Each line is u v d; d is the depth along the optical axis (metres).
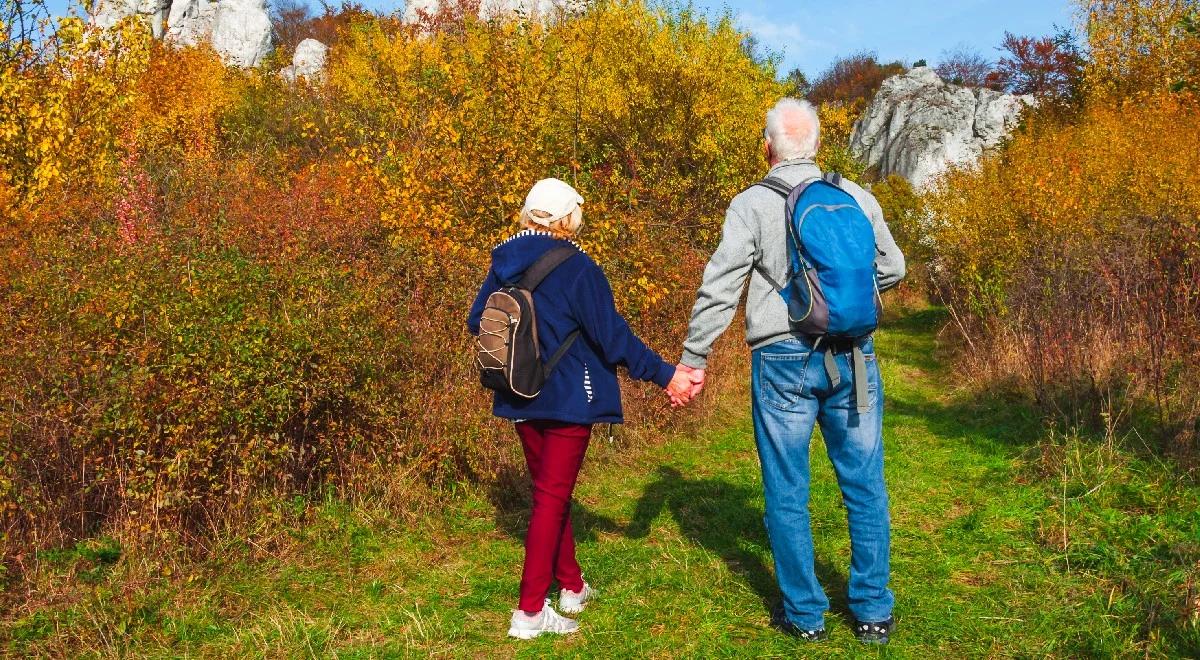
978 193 11.95
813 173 2.87
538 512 2.96
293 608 3.22
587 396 2.93
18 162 7.01
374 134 6.91
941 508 4.38
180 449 3.49
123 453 3.46
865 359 2.80
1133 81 14.05
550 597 3.36
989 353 7.91
